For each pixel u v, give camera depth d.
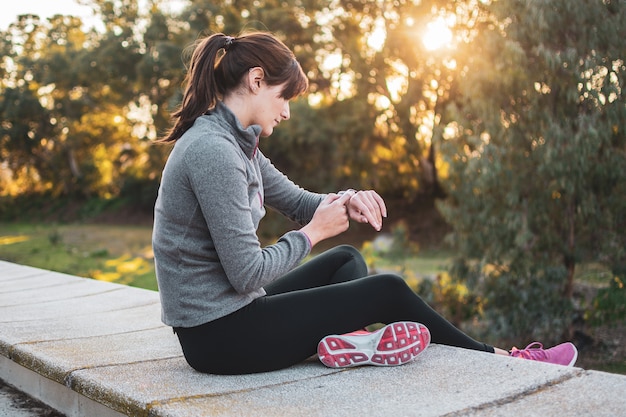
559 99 8.88
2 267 5.97
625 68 8.33
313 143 20.50
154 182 31.67
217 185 1.83
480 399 1.71
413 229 21.84
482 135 9.45
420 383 1.89
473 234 9.46
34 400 2.60
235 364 2.03
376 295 2.11
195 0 25.12
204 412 1.71
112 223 31.55
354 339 2.07
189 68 2.05
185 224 1.91
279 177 2.47
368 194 2.17
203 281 1.95
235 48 2.00
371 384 1.91
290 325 2.03
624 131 8.40
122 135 34.59
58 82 31.92
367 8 21.45
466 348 2.25
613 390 1.71
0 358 2.88
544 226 9.26
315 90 23.22
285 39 22.20
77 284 4.63
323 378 1.99
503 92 9.09
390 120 20.94
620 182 8.72
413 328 2.06
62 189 36.78
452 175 9.70
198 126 1.93
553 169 8.52
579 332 9.23
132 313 3.45
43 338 2.81
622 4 8.28
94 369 2.21
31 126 34.22
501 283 9.10
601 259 9.30
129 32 28.86
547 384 1.80
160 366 2.24
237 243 1.86
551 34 8.55
